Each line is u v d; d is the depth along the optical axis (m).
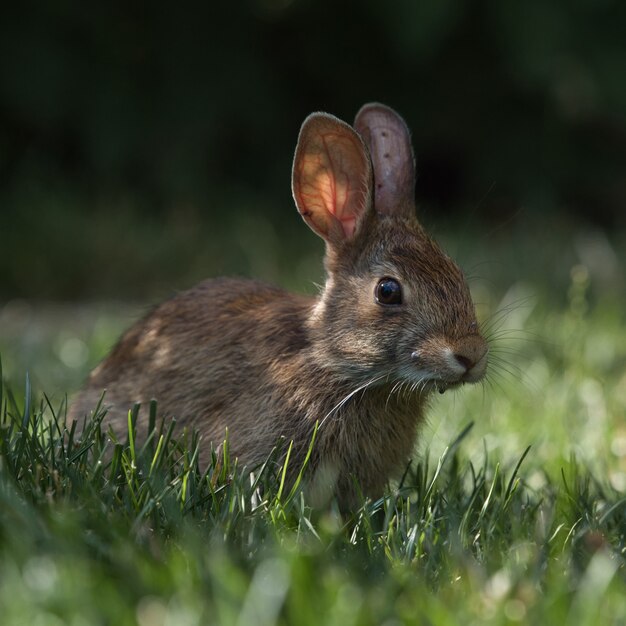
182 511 5.91
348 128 7.62
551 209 20.81
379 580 5.24
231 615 4.41
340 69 20.94
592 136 21.20
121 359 8.20
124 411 7.86
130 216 18.39
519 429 9.16
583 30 18.73
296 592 4.63
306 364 7.32
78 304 16.72
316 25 20.58
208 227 18.62
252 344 7.56
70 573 4.67
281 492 6.33
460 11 18.36
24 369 10.92
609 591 5.02
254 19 20.08
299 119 20.86
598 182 21.28
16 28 18.30
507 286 14.68
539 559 5.48
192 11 19.56
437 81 21.03
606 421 9.00
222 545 5.29
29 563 4.81
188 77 19.44
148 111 19.17
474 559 5.75
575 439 8.72
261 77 20.11
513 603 4.85
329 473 7.28
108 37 18.84
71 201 18.75
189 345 7.81
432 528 6.04
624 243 17.55
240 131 20.27
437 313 7.04
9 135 19.83
